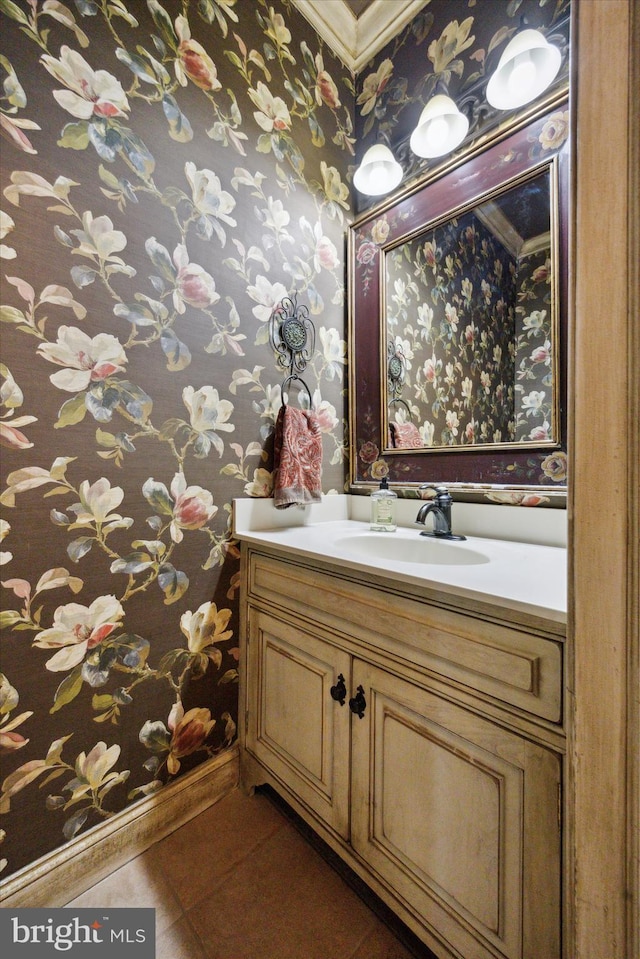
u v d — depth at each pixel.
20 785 0.82
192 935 0.81
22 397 0.81
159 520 1.02
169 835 1.03
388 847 0.78
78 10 0.88
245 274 1.20
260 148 1.24
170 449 1.04
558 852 0.56
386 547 1.20
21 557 0.82
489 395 1.18
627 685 0.42
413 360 1.37
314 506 1.42
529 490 1.09
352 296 1.53
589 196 0.43
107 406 0.93
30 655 0.83
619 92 0.41
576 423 0.46
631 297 0.41
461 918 0.67
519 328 1.12
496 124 1.16
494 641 0.63
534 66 1.07
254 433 1.23
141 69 0.97
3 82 0.78
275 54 1.29
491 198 1.17
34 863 0.83
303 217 1.37
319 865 0.96
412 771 0.75
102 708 0.93
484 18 1.20
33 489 0.83
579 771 0.46
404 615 0.76
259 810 1.12
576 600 0.46
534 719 0.58
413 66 1.39
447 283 1.28
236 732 1.20
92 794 0.91
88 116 0.89
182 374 1.06
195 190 1.08
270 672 1.09
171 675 1.05
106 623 0.93
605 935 0.44
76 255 0.87
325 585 0.93
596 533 0.44
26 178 0.81
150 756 1.01
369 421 1.49
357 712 0.85
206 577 1.12
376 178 1.44
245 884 0.91
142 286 0.98
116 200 0.93
